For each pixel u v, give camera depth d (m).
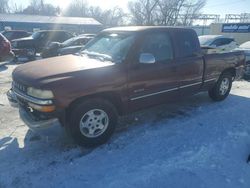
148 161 3.52
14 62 14.05
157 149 3.83
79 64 3.95
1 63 13.17
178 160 3.53
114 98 4.00
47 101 3.33
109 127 3.96
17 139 4.13
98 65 3.86
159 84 4.44
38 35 17.12
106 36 4.77
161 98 4.59
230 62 5.92
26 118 3.69
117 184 3.04
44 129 3.85
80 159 3.58
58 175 3.23
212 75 5.53
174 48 4.68
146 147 3.88
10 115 5.14
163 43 4.55
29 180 3.13
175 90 4.77
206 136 4.26
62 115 3.48
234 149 3.88
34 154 3.70
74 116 3.60
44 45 17.06
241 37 29.53
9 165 3.43
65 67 3.81
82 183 3.08
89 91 3.59
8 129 4.49
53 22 39.72
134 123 4.75
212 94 5.98
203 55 5.22
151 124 4.70
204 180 3.12
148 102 4.41
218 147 3.90
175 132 4.39
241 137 4.27
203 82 5.36
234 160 3.58
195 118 5.02
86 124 3.74
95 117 3.80
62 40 18.09
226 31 30.80
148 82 4.26
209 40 12.80
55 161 3.53
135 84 4.09
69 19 42.78
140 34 4.22
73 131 3.66
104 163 3.48
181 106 5.70
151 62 4.01
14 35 19.75
